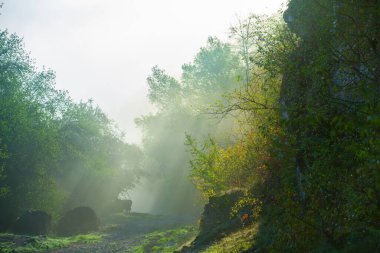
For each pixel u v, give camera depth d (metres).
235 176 18.67
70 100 56.97
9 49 48.12
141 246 26.91
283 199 8.45
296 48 10.97
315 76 7.66
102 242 31.16
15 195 43.94
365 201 6.65
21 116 45.28
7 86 47.62
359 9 7.15
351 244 7.40
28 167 45.81
